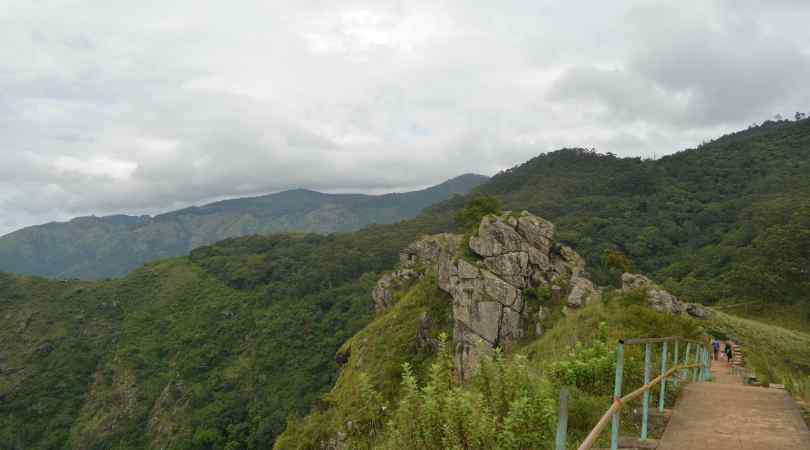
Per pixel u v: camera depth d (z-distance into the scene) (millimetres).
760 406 7855
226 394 88062
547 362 11523
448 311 44031
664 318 15180
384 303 64500
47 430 87562
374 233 167500
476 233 42094
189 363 95688
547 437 5680
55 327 111438
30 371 97750
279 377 90312
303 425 45375
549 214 130625
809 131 144625
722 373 18453
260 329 103375
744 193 114562
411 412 5590
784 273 61844
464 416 5238
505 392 6277
